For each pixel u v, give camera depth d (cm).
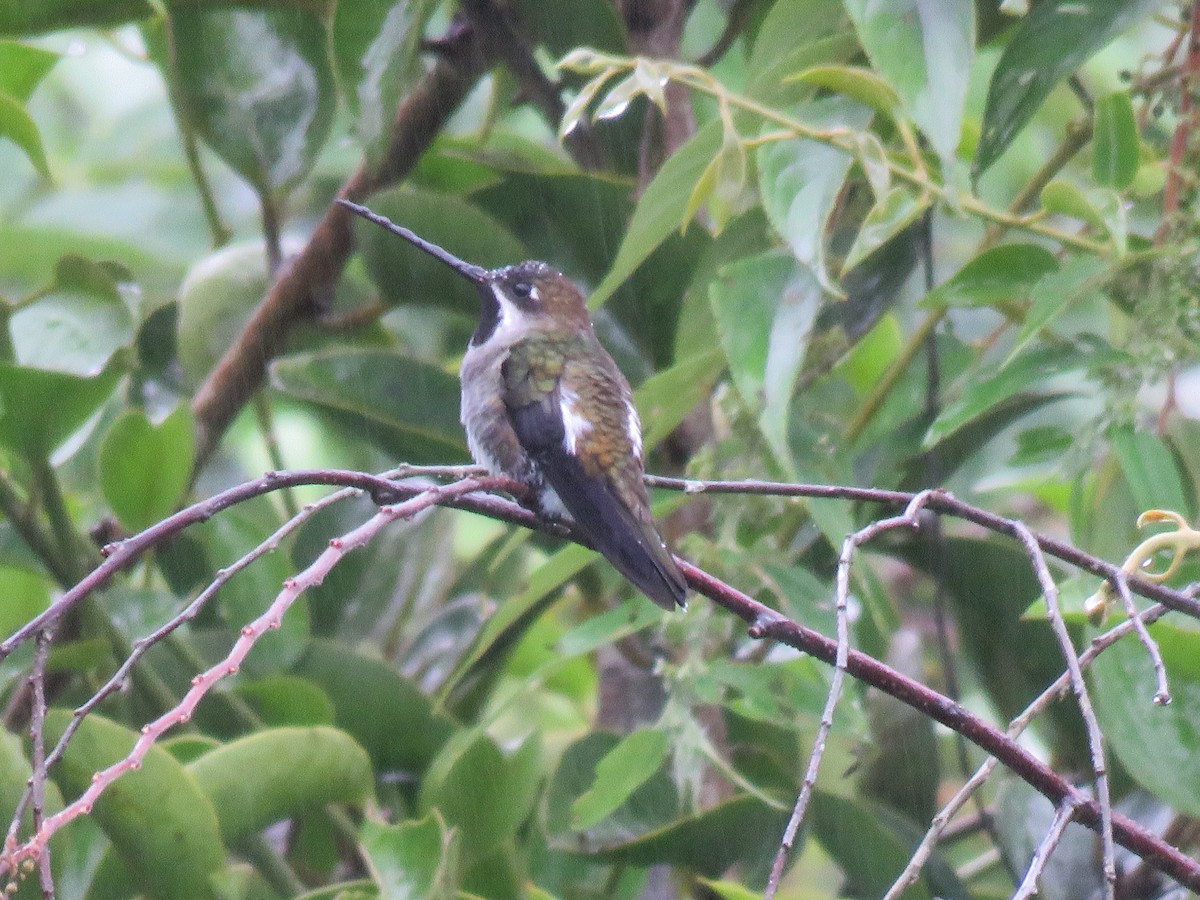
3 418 746
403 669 927
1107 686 650
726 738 886
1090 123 823
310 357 868
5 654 473
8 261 1140
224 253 957
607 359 845
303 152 914
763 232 789
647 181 886
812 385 853
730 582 769
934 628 1080
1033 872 474
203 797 633
